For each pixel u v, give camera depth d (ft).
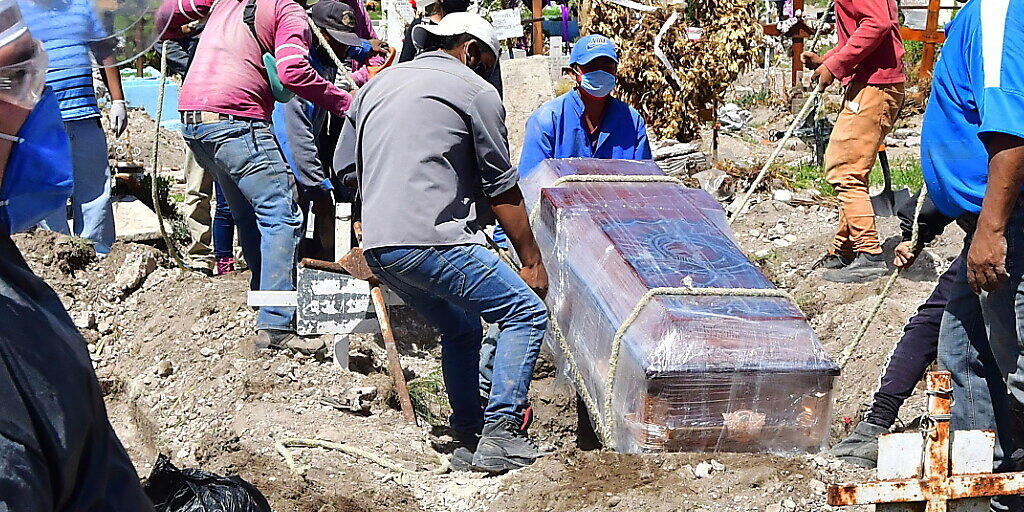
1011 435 12.95
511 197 13.16
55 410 6.07
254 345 17.74
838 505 9.93
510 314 13.26
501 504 12.41
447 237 12.85
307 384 16.66
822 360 12.59
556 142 18.15
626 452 12.73
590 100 17.90
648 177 16.34
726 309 12.84
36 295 6.45
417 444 14.99
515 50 47.14
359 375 17.20
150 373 17.99
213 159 17.97
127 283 21.75
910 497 9.92
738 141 39.45
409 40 18.61
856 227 21.16
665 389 12.19
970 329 12.85
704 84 29.96
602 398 13.41
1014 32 11.27
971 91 11.93
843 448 13.41
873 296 19.75
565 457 12.83
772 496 11.69
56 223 22.17
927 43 43.37
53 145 6.49
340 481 13.55
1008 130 11.13
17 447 5.78
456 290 13.14
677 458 12.30
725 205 29.30
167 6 19.06
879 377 16.81
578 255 14.64
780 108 44.86
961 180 12.42
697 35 29.55
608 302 13.53
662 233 14.44
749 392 12.39
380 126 13.03
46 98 6.54
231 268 23.21
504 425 13.41
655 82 29.81
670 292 12.93
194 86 17.75
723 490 11.76
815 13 58.65
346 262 17.25
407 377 18.22
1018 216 11.66
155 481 9.39
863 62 20.52
